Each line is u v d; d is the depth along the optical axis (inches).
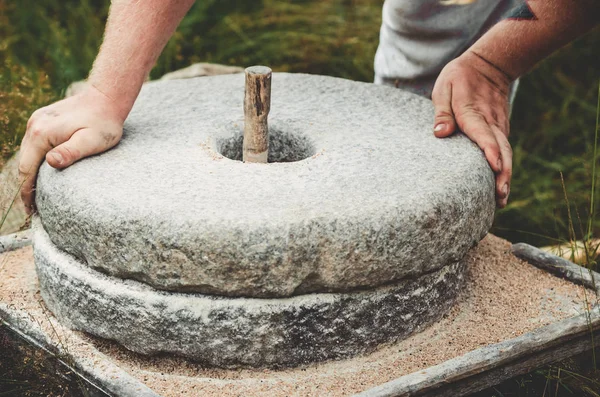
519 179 138.8
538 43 92.9
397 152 84.7
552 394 88.5
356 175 79.7
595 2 88.0
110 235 74.4
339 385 76.2
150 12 85.0
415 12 111.7
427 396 75.5
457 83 93.1
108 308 77.0
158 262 73.2
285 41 167.3
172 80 104.1
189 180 78.5
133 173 79.9
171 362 78.8
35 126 84.0
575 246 107.5
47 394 83.0
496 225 128.6
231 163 82.2
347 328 77.4
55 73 155.6
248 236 71.4
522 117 158.9
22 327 83.9
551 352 83.2
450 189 78.6
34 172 85.1
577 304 91.1
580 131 153.2
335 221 72.5
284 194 76.0
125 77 84.9
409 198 75.9
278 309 74.5
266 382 76.4
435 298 83.1
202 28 172.2
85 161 82.4
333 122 91.9
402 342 81.9
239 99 98.4
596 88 159.9
